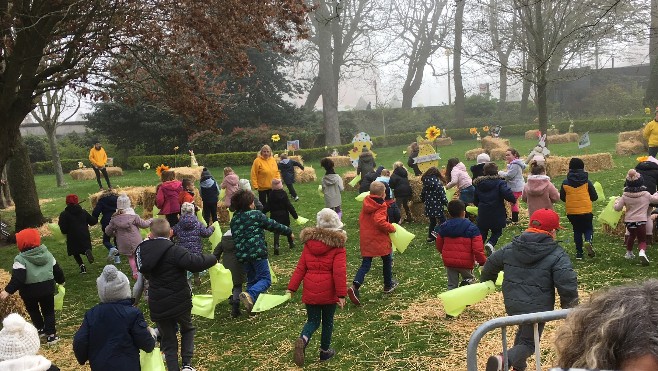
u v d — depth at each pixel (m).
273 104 39.62
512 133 43.59
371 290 8.71
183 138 38.66
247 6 12.45
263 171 14.88
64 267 11.95
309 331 6.02
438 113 53.41
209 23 12.27
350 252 11.40
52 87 13.14
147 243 5.89
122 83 13.49
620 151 22.89
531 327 4.84
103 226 11.57
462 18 39.41
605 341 1.40
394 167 13.49
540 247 4.88
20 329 3.80
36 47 10.82
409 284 8.88
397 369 5.89
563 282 4.76
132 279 10.66
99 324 4.70
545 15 17.22
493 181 9.48
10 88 10.83
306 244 6.12
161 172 12.80
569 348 1.54
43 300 7.39
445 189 12.08
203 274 10.14
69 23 11.41
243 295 6.93
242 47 13.38
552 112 47.69
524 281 4.92
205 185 13.93
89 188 25.53
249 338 7.16
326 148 36.47
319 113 51.94
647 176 9.66
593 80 48.69
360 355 6.32
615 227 10.16
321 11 37.78
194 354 6.77
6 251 14.27
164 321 5.87
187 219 8.45
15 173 15.96
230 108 38.03
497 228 9.54
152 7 12.38
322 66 39.75
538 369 3.19
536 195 9.55
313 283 5.99
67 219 11.09
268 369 6.20
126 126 38.16
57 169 26.95
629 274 8.41
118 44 12.33
